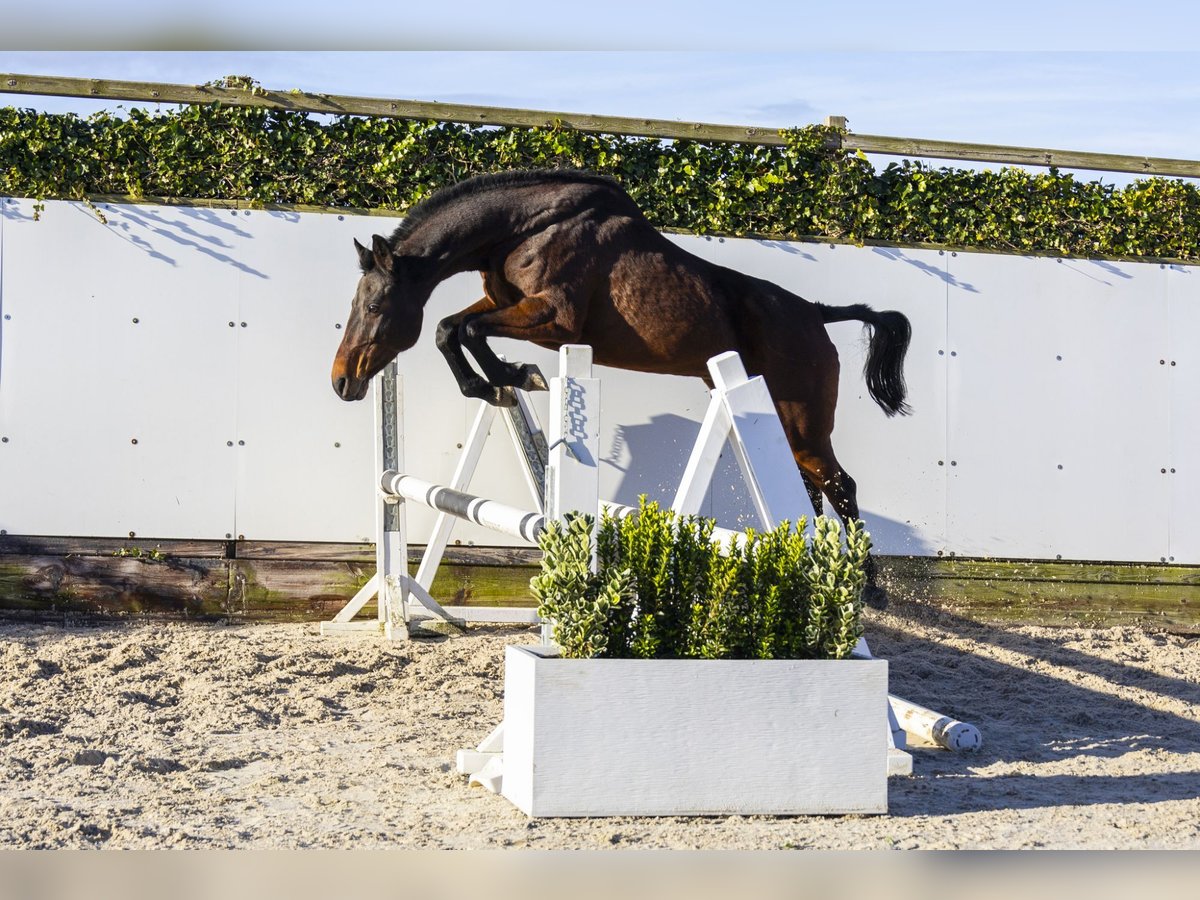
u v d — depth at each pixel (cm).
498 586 611
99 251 584
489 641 547
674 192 626
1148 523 658
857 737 323
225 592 591
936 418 643
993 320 650
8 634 539
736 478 624
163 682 455
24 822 290
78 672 466
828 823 313
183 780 339
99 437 583
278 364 596
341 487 600
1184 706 485
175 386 589
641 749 313
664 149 625
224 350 593
